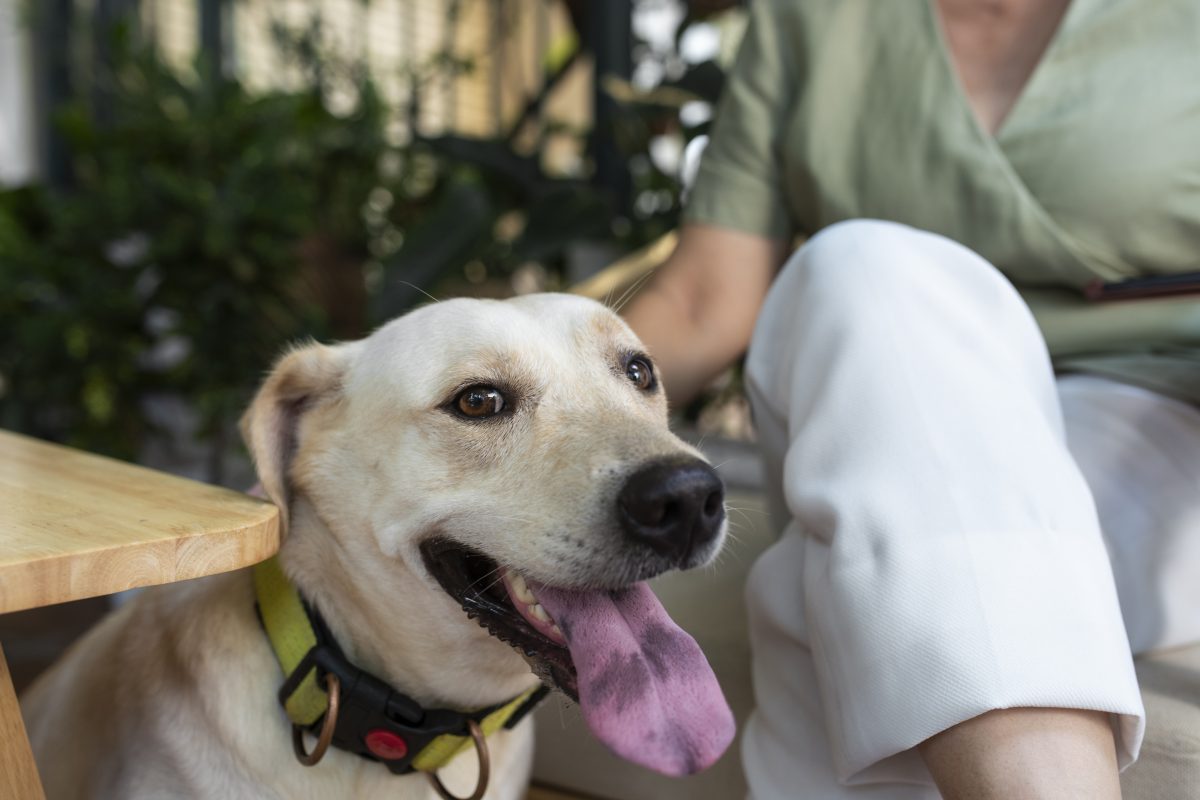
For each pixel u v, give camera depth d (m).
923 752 1.03
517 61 6.94
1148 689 1.24
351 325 4.73
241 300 4.32
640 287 2.02
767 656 1.30
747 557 1.82
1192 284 1.37
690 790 1.54
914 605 1.03
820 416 1.19
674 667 1.13
